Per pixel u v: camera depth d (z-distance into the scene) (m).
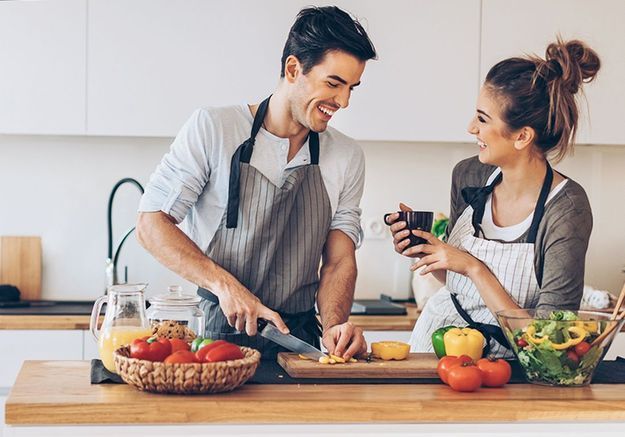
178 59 3.75
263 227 2.57
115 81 3.74
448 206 4.30
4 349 3.54
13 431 1.91
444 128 3.87
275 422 1.97
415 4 3.83
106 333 2.20
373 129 3.85
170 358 1.99
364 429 2.00
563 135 2.58
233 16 3.76
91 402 1.92
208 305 2.65
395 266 4.28
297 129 2.57
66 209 4.14
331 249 2.74
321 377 2.23
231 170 2.55
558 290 2.50
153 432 1.94
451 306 2.81
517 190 2.64
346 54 2.37
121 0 3.72
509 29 3.87
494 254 2.63
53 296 4.15
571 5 3.88
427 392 2.10
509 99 2.54
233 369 2.00
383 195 4.27
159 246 2.46
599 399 2.07
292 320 2.67
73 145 4.13
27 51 3.71
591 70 2.59
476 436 2.03
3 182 4.11
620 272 4.38
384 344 2.41
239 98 3.78
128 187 4.15
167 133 3.77
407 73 3.84
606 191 4.36
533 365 2.20
